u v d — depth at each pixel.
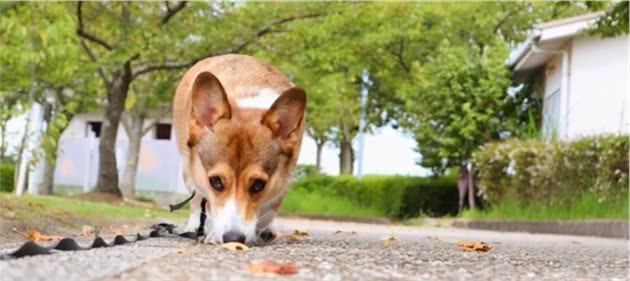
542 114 21.33
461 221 19.08
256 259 3.98
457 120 21.73
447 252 5.64
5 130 15.18
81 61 18.34
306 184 28.36
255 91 5.74
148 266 3.29
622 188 12.63
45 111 22.80
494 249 6.61
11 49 11.50
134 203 19.08
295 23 19.45
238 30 19.42
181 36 18.39
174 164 31.62
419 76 24.20
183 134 5.98
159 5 18.75
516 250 6.71
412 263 4.32
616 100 17.50
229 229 4.96
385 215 25.20
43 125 22.80
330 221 19.41
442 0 24.86
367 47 24.38
